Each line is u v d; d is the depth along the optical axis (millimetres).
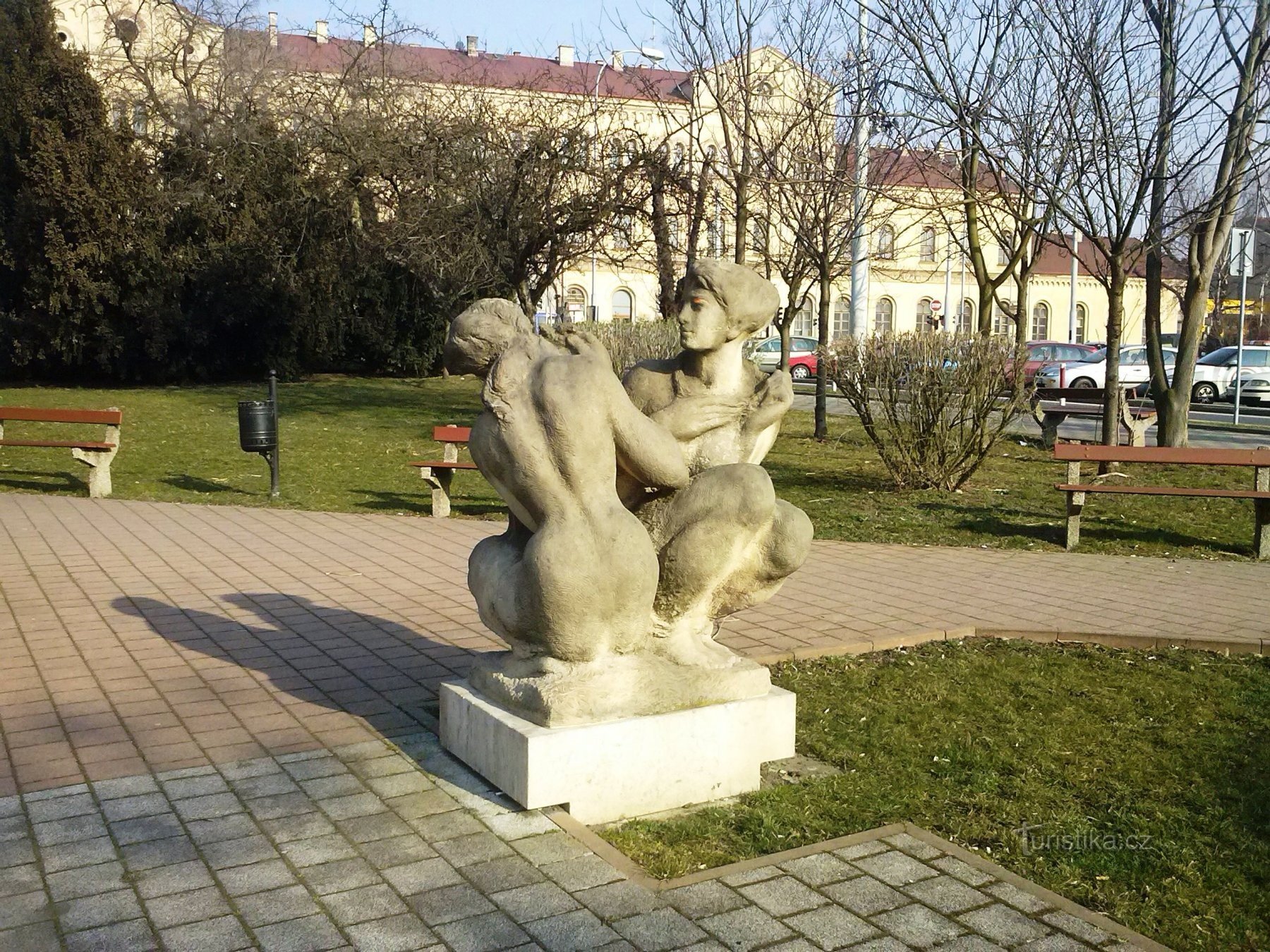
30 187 24547
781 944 2939
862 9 15250
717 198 20312
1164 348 29391
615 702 3832
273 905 3111
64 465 13914
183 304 26984
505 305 3988
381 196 28125
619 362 16250
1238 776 4270
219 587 7512
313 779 4043
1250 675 5641
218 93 29953
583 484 3689
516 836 3549
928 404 11922
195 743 4426
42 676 5348
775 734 4113
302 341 28922
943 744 4609
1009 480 13172
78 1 39250
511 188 21547
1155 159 12336
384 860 3393
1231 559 9047
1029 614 6898
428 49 40688
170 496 11906
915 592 7551
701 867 3408
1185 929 3129
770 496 3846
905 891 3246
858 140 15578
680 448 3900
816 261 16734
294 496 12047
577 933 2977
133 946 2895
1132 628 6512
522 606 3779
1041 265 51781
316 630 6336
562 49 43594
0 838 3535
